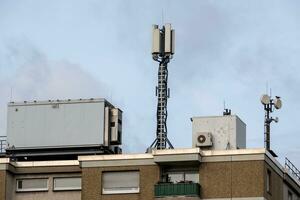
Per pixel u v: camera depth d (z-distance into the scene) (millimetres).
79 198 190000
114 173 186000
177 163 183375
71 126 197000
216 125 192250
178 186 181750
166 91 199875
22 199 191500
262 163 181250
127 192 184500
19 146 198375
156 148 194750
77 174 191250
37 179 192375
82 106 197625
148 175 184250
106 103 199250
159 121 197375
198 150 181750
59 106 198875
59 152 196750
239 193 180750
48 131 198125
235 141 190500
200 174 183125
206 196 181750
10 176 191500
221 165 182750
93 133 195625
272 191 186500
